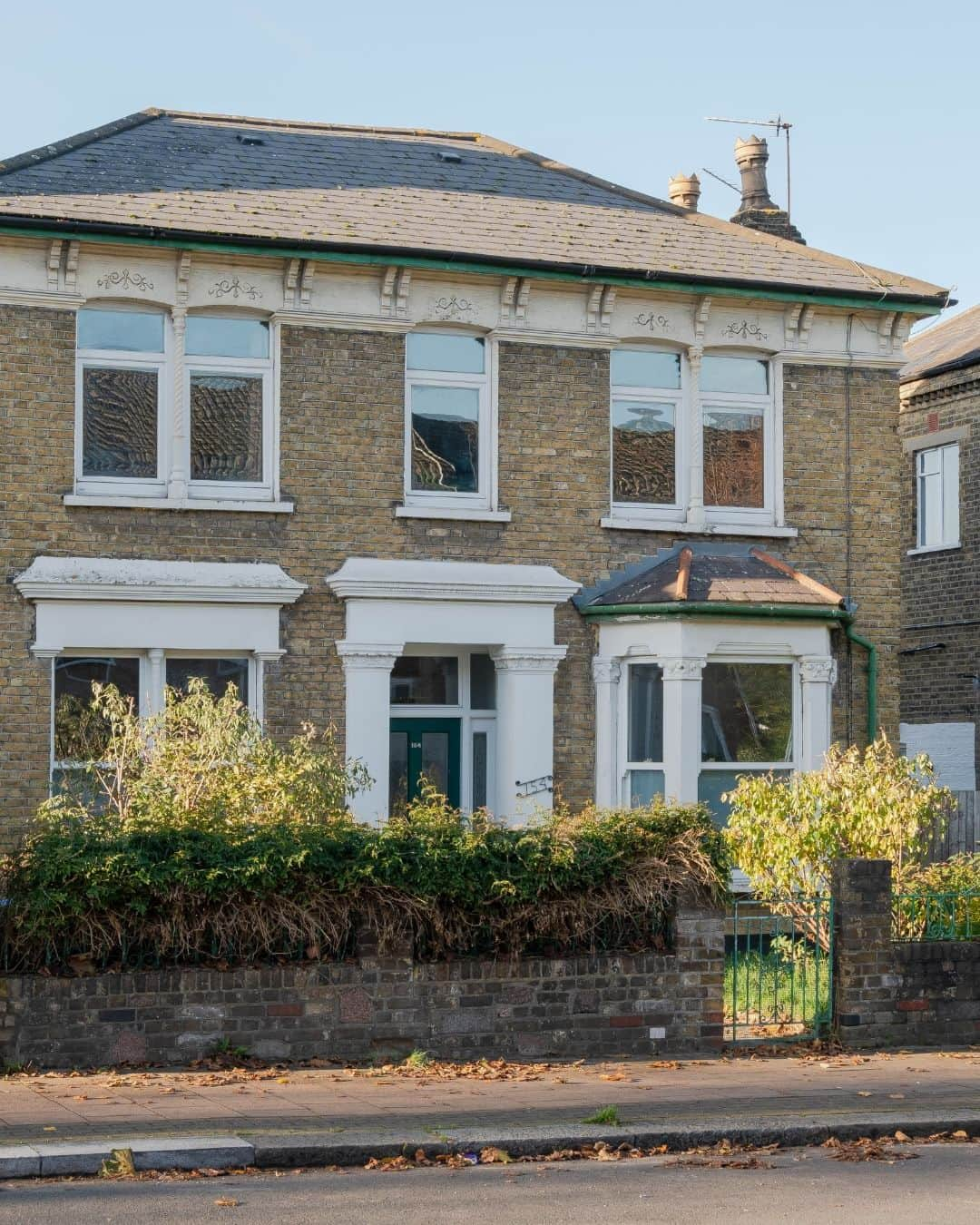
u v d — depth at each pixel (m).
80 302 17.38
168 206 17.84
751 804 15.25
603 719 18.84
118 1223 8.48
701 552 19.47
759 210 24.36
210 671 17.83
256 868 12.67
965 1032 14.40
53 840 12.59
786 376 19.98
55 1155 9.64
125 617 17.23
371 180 19.92
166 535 17.53
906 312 20.22
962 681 25.78
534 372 19.00
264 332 18.20
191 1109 10.95
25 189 17.48
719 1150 10.70
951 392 26.19
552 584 18.69
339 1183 9.62
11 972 12.29
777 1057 13.62
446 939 13.22
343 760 17.89
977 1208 9.10
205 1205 8.95
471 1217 8.75
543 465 18.98
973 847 22.36
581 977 13.47
